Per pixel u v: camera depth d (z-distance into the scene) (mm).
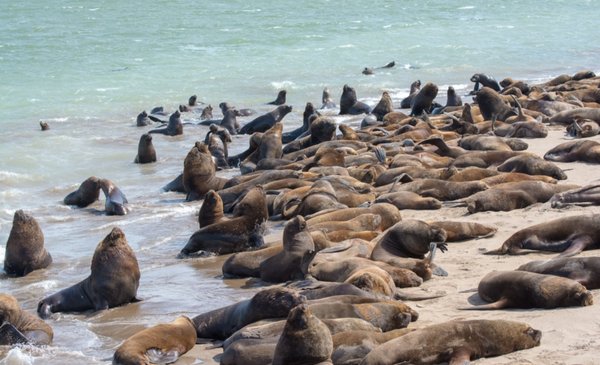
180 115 56812
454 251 22594
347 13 116000
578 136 37281
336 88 66562
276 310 17688
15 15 115812
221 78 71188
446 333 14875
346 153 36656
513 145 35125
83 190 34938
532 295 17266
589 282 17891
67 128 53188
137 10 121312
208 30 98875
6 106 60281
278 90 66062
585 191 25703
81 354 18547
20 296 23562
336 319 16141
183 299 21938
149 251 27344
